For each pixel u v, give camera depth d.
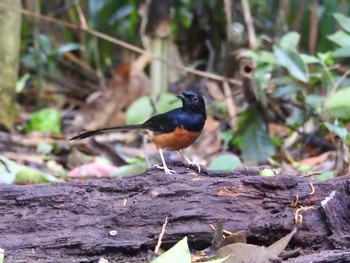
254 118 9.41
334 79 9.89
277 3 14.32
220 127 11.30
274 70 10.59
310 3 14.04
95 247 4.80
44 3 16.17
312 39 12.66
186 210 4.96
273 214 4.97
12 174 6.92
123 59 16.08
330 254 4.56
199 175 5.26
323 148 10.21
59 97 15.14
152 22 11.71
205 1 13.87
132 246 4.83
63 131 12.25
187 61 14.90
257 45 10.35
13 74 11.74
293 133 10.55
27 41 15.63
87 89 15.58
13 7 11.46
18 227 4.88
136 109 11.03
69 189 5.02
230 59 12.23
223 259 4.43
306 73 8.79
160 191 5.01
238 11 13.41
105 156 10.12
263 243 4.95
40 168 9.20
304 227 4.87
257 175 5.30
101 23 15.98
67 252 4.80
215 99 12.73
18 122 12.34
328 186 5.05
